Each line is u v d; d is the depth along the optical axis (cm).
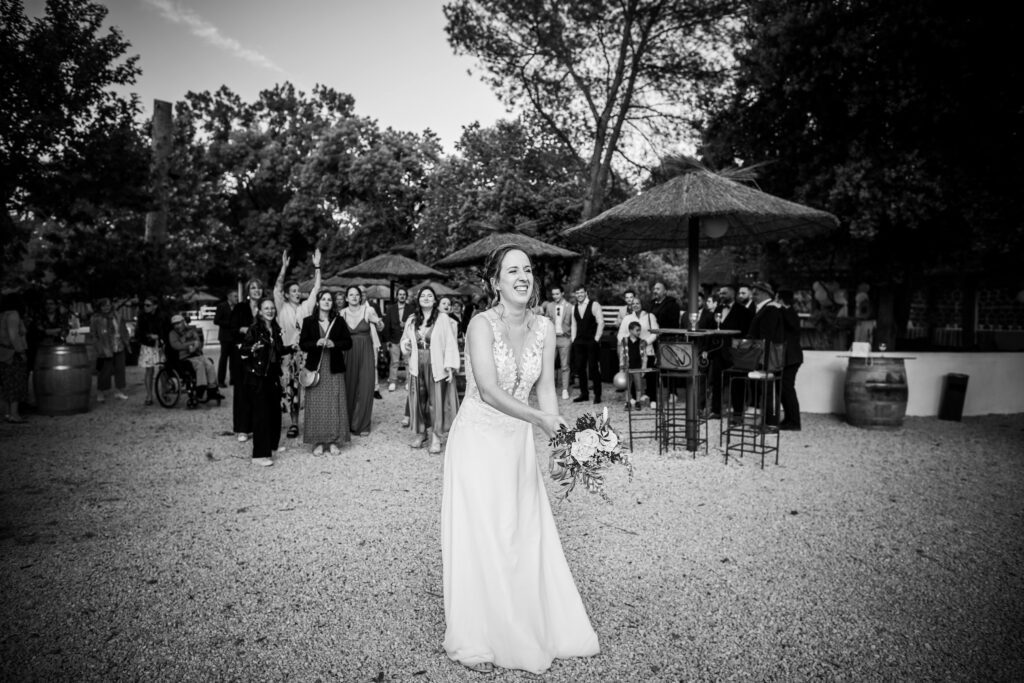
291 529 434
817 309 1390
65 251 1188
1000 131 908
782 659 271
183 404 1023
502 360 254
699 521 446
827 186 1068
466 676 258
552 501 495
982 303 1720
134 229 1357
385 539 415
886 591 335
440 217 2114
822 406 927
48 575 359
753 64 1138
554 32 1734
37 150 1045
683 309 1531
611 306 1727
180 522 449
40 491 526
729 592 335
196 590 340
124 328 1147
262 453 608
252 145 3650
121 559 382
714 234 697
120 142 1116
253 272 3394
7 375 835
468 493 264
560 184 1931
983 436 755
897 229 1142
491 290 261
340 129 3195
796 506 480
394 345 1191
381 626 301
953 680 255
